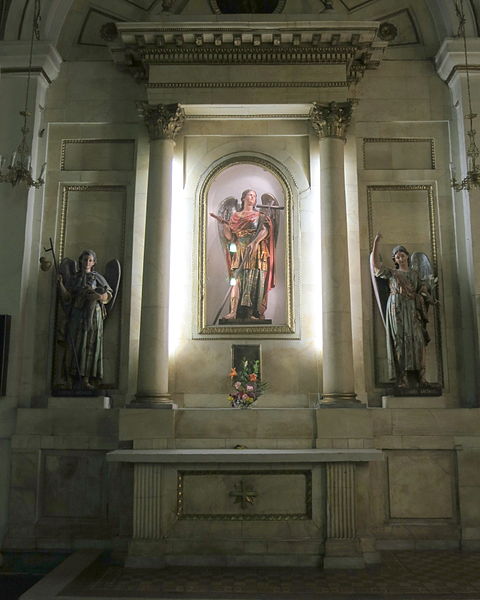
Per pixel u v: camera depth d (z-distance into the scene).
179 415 9.67
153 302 10.06
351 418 9.50
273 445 9.55
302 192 10.96
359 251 10.62
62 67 11.41
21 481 9.80
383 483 9.70
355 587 7.47
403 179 10.93
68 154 11.16
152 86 10.69
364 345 10.45
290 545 8.50
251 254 10.87
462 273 10.55
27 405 10.28
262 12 11.56
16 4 11.26
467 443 9.70
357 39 10.41
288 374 10.44
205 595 7.17
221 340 10.57
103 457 9.86
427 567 8.39
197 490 8.76
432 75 11.27
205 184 11.07
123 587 7.47
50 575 7.99
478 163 10.46
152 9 11.55
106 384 10.47
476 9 11.13
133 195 10.95
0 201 10.57
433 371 10.36
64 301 10.41
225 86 10.67
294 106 10.74
